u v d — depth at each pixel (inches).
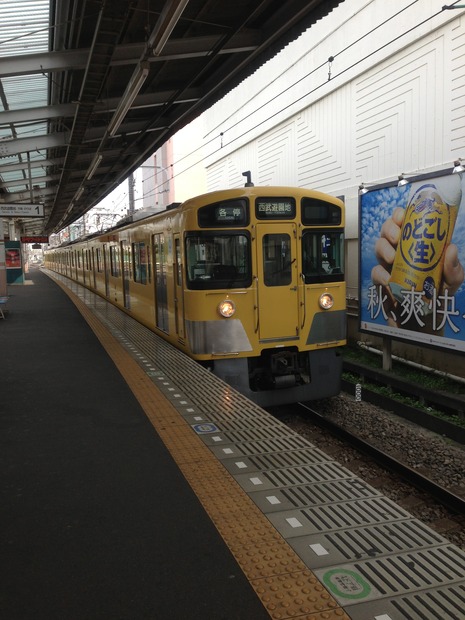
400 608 82.7
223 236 262.2
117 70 356.8
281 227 269.1
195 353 265.7
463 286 263.4
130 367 265.7
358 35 390.3
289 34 291.1
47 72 297.4
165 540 104.8
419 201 292.4
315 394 286.2
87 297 709.9
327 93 438.6
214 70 370.9
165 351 303.3
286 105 511.2
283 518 112.5
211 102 408.5
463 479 216.1
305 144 486.6
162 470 139.6
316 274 279.3
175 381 235.3
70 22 245.4
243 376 268.2
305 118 482.6
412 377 323.0
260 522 111.0
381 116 376.8
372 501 120.5
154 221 352.8
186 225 263.7
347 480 132.0
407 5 337.7
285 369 277.0
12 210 597.6
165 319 338.0
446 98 315.3
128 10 216.7
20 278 1050.7
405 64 347.9
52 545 103.9
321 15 259.4
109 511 117.6
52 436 168.1
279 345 272.5
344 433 263.7
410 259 301.7
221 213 261.0
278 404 277.3
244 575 92.4
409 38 337.7
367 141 394.6
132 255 454.3
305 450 152.5
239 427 173.8
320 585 89.0
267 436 164.9
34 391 223.8
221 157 704.4
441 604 83.6
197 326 263.1
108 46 246.5
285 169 531.5
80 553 100.7
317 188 471.5
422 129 337.1
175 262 295.6
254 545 102.0
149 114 454.3
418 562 95.5
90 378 244.7
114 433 169.8
